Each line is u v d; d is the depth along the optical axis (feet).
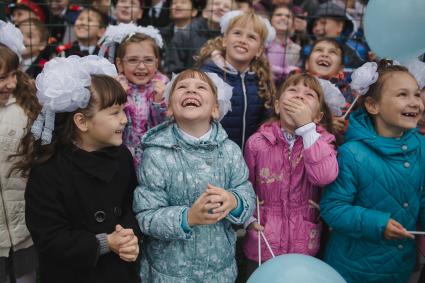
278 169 7.97
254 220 7.75
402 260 7.57
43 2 15.94
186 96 7.07
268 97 10.37
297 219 7.94
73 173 6.47
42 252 6.41
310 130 7.37
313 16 15.58
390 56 7.81
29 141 7.32
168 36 15.19
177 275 6.87
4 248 7.80
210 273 6.97
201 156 7.00
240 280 10.03
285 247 7.93
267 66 10.82
